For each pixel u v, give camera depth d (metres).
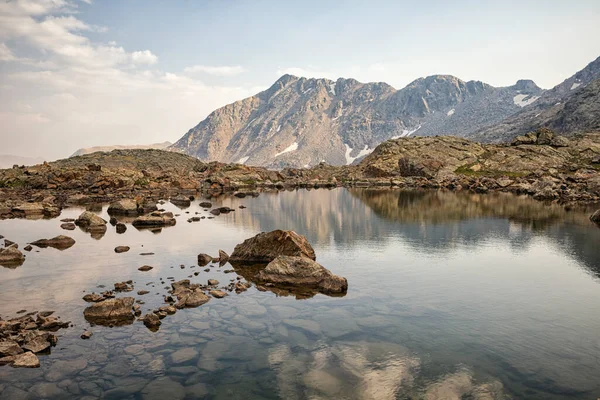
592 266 28.88
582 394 12.73
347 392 12.73
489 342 16.44
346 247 35.38
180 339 16.30
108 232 42.09
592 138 151.62
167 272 26.38
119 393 12.45
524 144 154.75
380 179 148.62
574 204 71.06
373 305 20.61
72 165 132.50
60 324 17.41
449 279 25.47
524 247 35.31
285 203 75.56
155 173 126.75
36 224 47.22
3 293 21.73
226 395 12.45
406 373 13.96
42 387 12.66
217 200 82.12
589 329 17.81
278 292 22.55
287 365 14.36
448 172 135.12
